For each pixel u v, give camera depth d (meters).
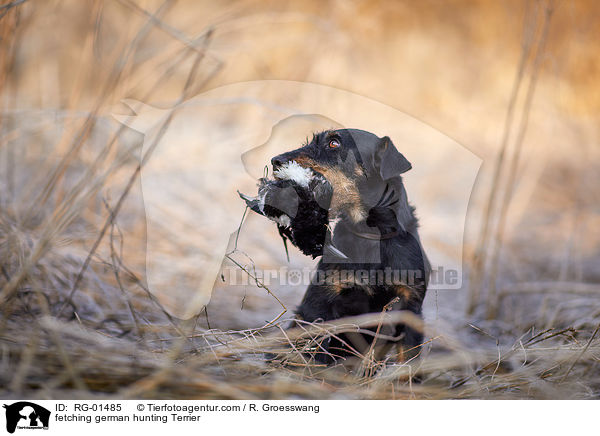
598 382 7.21
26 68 13.11
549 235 14.10
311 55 15.70
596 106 18.02
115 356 6.39
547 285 10.65
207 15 15.56
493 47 23.50
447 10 24.92
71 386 6.01
